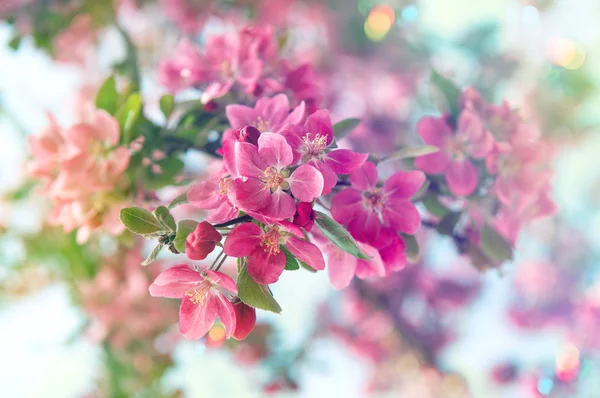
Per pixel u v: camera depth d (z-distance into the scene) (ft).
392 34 3.17
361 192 1.32
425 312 3.17
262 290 1.21
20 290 2.37
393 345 3.10
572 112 3.20
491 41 3.21
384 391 3.24
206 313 1.24
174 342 2.31
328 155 1.26
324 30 3.19
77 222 1.58
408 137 3.18
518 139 1.57
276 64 1.59
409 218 1.32
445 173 1.52
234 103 1.56
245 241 1.20
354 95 3.36
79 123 1.57
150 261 1.23
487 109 1.59
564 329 3.39
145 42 2.93
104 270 2.24
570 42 3.12
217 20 3.01
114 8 2.70
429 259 3.02
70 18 2.53
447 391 3.09
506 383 3.23
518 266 3.45
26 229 2.27
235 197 1.19
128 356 2.28
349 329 3.14
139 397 2.31
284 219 1.20
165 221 1.24
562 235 3.53
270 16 3.04
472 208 1.54
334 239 1.21
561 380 3.07
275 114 1.40
